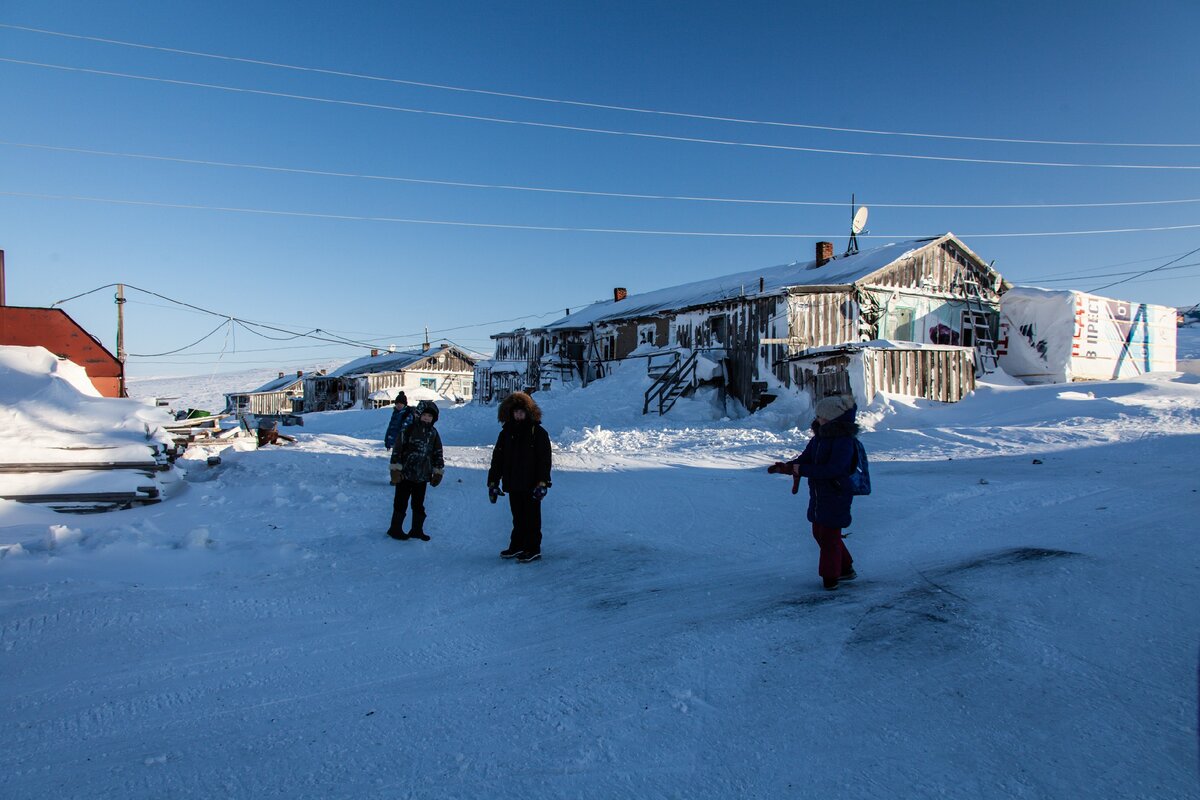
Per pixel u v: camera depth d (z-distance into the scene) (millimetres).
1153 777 2637
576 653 4168
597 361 33781
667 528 7879
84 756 2986
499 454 6617
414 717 3348
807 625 4453
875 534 7129
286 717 3365
